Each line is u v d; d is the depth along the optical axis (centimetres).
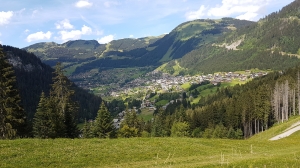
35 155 2447
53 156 2472
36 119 5759
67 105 5888
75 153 2627
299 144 3769
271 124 10681
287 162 1930
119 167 2195
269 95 11006
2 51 4569
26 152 2508
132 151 2869
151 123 11619
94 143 3128
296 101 10638
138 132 8612
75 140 3197
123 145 3114
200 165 1900
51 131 5434
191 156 2775
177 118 10894
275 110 10012
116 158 2600
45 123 5616
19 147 2631
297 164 1859
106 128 6825
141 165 2239
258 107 9744
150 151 2923
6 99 4428
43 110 5700
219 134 9156
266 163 1892
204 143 3572
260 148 3441
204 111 11844
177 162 2317
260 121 10619
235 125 10406
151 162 2409
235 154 2781
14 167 2123
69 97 5931
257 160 1994
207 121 11262
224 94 17550
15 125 4809
